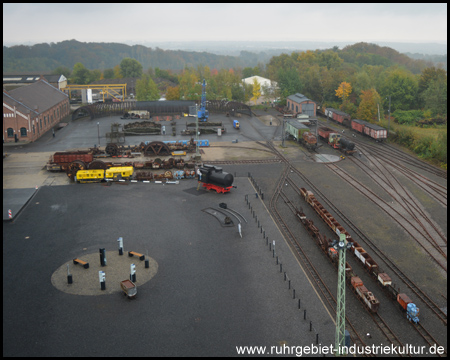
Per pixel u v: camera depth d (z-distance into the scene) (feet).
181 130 333.62
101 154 253.65
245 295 111.14
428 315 103.96
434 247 139.54
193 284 115.96
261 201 180.86
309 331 97.50
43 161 245.45
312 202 171.22
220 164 239.09
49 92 403.13
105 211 168.86
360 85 459.73
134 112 396.16
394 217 164.04
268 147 280.72
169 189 196.95
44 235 146.51
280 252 135.13
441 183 207.21
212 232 149.38
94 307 105.70
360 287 109.29
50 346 91.81
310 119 363.15
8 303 107.04
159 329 97.50
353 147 260.01
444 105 382.83
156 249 136.15
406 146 283.38
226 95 481.46
